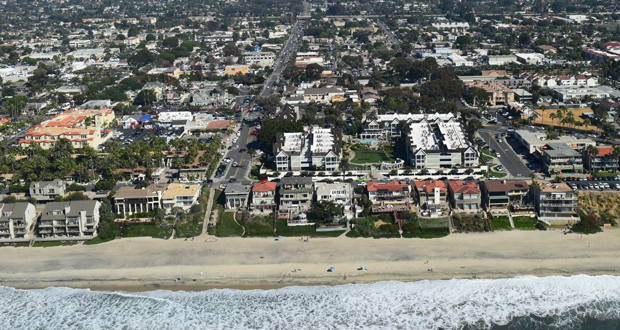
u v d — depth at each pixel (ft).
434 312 640.17
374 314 639.35
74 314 655.76
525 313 635.66
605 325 613.93
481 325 618.85
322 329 618.03
